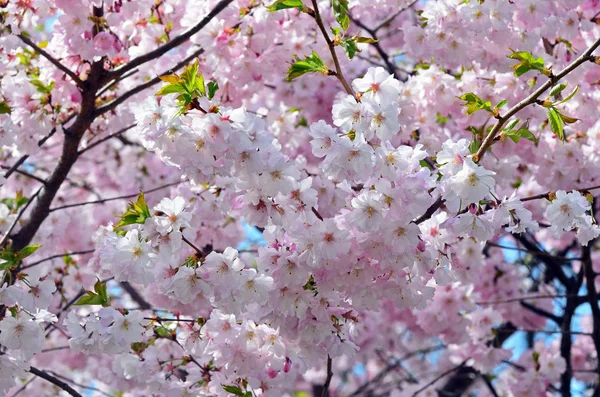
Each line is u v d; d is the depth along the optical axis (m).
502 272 7.05
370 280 3.47
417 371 9.69
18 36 4.48
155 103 3.11
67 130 4.88
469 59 5.02
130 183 7.35
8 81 4.87
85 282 5.86
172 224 3.30
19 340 3.66
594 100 5.16
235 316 3.72
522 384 6.36
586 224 3.37
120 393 5.98
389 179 3.21
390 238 3.29
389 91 3.33
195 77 3.07
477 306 6.17
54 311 5.71
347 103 3.22
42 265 5.99
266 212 3.37
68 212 6.70
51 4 4.60
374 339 7.16
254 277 3.37
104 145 7.54
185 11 5.25
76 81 4.73
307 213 3.36
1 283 3.66
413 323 7.28
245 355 3.76
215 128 3.04
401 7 5.43
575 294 6.27
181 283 3.34
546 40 5.39
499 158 5.41
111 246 3.41
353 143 3.15
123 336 3.62
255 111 6.33
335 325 3.67
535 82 5.07
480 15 4.66
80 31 4.56
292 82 6.35
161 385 4.21
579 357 8.03
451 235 3.48
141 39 5.30
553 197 3.39
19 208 5.89
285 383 3.88
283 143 5.98
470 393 8.97
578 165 5.36
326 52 5.78
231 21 4.89
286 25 5.16
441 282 3.65
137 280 3.34
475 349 6.35
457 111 5.28
